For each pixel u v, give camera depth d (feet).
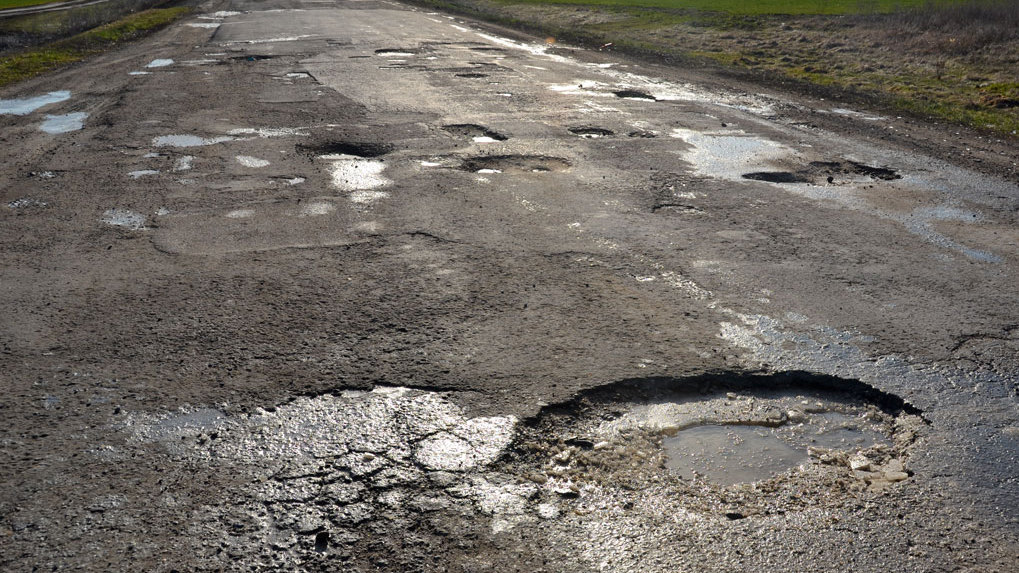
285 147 26.86
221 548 8.75
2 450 10.39
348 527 9.11
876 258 17.58
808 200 21.91
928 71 47.03
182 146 27.07
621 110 34.37
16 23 82.38
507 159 25.84
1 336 13.50
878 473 10.32
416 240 18.30
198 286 15.64
